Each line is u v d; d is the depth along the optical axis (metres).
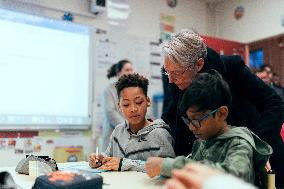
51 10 2.80
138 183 0.86
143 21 3.32
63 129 2.79
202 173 0.42
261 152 0.80
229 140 0.82
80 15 2.94
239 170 0.70
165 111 1.42
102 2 2.96
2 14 2.54
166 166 0.79
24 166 1.06
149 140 1.25
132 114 1.28
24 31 2.63
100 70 3.00
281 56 3.21
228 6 3.74
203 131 0.82
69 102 2.83
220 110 0.82
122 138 1.33
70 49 2.85
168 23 3.49
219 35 3.82
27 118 2.62
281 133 1.30
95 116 2.95
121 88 1.32
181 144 1.28
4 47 2.54
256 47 3.45
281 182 1.09
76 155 2.84
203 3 3.81
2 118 2.50
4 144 2.53
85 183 0.65
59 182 0.64
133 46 3.21
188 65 1.10
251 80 1.20
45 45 2.72
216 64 1.19
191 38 1.12
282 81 3.18
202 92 0.80
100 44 3.02
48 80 2.73
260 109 1.21
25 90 2.62
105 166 1.11
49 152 2.71
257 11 3.46
